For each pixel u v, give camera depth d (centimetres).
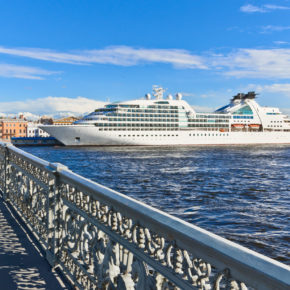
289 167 4766
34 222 543
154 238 217
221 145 11212
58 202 417
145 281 225
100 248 302
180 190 2783
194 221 1758
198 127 10569
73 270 371
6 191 795
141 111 10056
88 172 4122
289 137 11456
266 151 8638
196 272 178
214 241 165
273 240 1409
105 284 288
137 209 225
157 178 3544
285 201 2320
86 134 9531
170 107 10338
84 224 336
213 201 2311
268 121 11312
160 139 10069
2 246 490
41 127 9506
